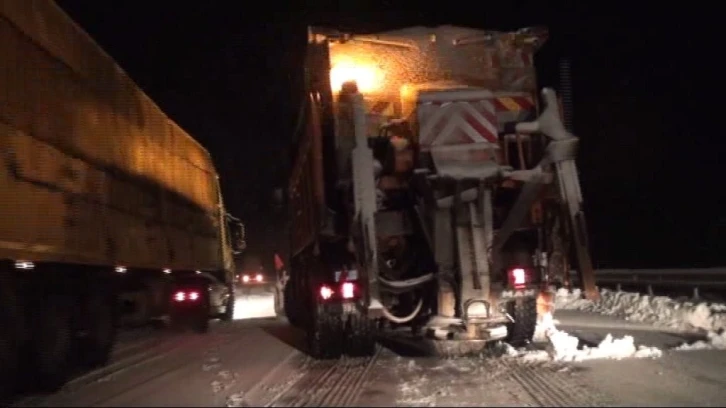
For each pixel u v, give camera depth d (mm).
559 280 14383
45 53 12797
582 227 13766
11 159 11320
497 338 13586
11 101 11406
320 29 14453
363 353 14375
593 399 9992
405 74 14695
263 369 13359
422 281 13719
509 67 14938
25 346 12258
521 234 14734
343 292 14023
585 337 16094
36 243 12023
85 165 14336
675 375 11633
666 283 24281
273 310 35562
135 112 17812
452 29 14836
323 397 10617
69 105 13727
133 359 15875
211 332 21531
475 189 13430
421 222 13766
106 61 15906
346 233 14211
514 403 9883
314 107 14477
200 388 11461
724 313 17781
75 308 14102
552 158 13727
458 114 13531
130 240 16906
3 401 11328
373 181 13398
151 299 20469
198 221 24141
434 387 11117
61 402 10867
